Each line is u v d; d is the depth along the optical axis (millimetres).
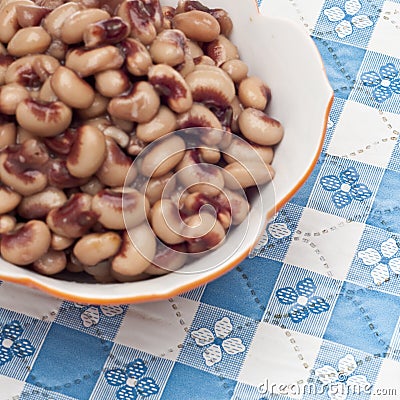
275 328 338
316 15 375
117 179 306
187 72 315
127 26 303
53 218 303
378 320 339
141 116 304
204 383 332
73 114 308
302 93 324
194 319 338
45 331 336
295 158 319
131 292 300
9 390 330
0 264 302
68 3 315
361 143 360
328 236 348
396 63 370
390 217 351
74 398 330
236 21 341
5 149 305
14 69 310
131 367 333
